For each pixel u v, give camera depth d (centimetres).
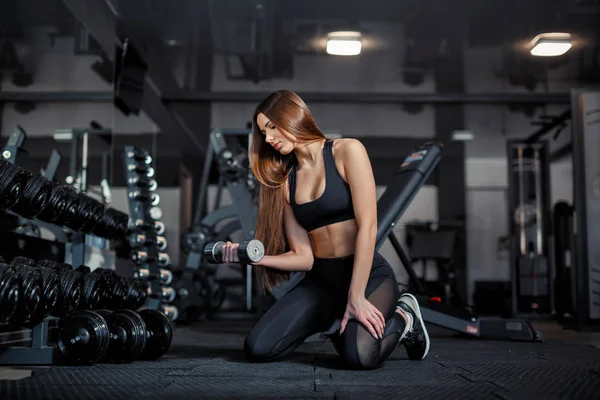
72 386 158
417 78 707
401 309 211
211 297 568
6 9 463
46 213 260
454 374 184
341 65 670
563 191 923
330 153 202
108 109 584
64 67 537
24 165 294
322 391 151
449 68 675
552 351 264
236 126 835
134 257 368
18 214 245
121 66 468
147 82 689
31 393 147
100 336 196
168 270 408
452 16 545
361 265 191
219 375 178
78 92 558
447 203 872
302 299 208
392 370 193
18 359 206
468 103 777
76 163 478
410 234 740
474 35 587
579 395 148
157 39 565
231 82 713
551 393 150
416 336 218
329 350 264
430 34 586
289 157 211
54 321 297
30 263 216
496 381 170
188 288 514
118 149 780
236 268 671
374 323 188
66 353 198
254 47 599
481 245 920
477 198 929
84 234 297
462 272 859
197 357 230
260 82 717
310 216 204
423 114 818
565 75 690
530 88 736
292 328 204
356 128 859
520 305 642
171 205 857
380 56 644
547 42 568
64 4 445
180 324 496
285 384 162
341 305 211
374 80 715
